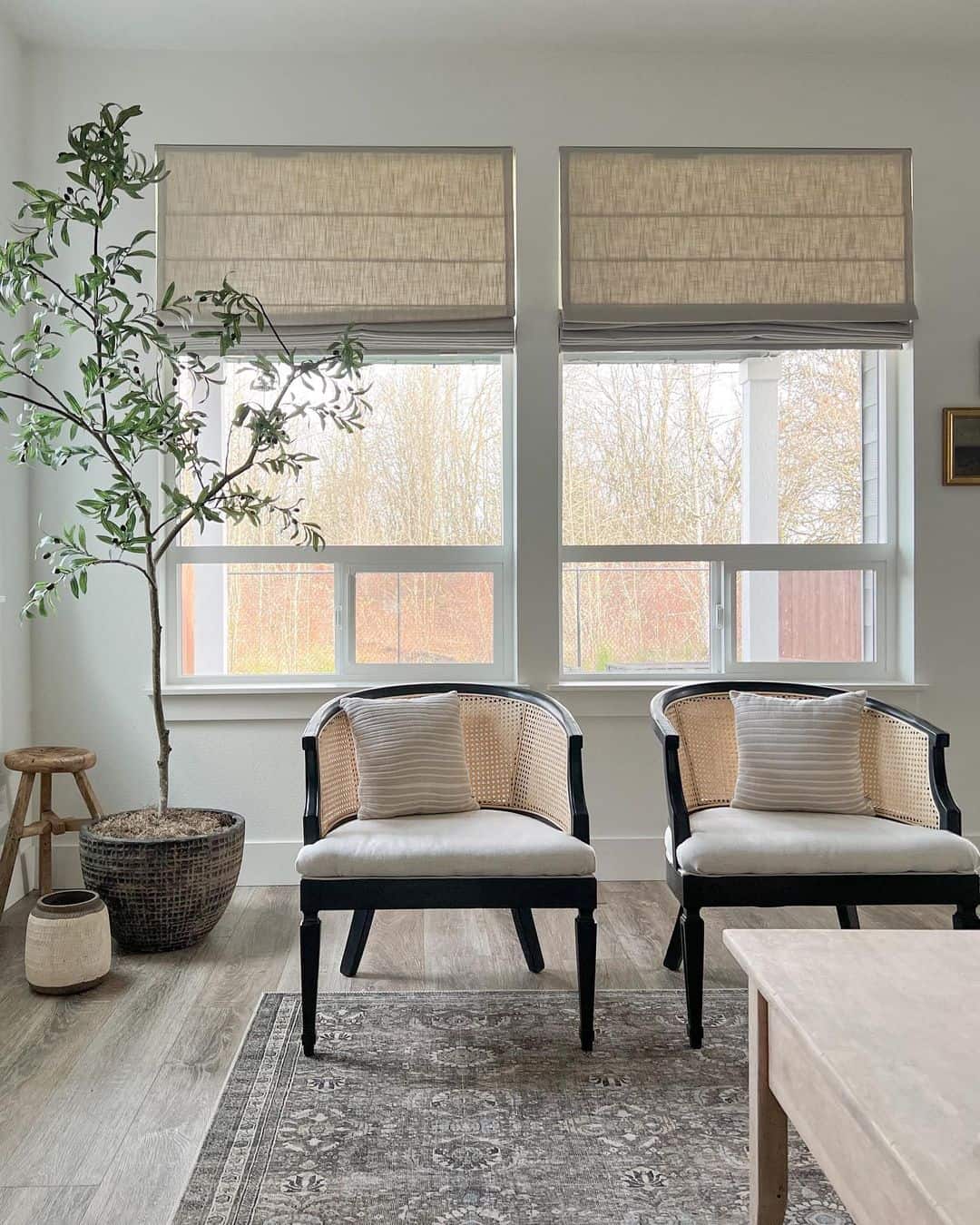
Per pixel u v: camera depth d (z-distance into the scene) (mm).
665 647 3668
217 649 3592
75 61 3457
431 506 3639
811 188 3568
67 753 3170
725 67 3562
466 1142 1828
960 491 3604
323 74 3506
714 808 2641
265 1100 1979
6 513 3254
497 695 2816
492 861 2219
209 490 2863
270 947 2863
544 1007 2438
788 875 2270
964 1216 854
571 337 3504
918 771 2516
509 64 3527
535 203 3539
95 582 3469
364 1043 2238
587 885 2229
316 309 3479
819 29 3428
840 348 3605
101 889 2762
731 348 3566
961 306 3602
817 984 1372
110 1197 1663
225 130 3492
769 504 3691
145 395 2844
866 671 3697
